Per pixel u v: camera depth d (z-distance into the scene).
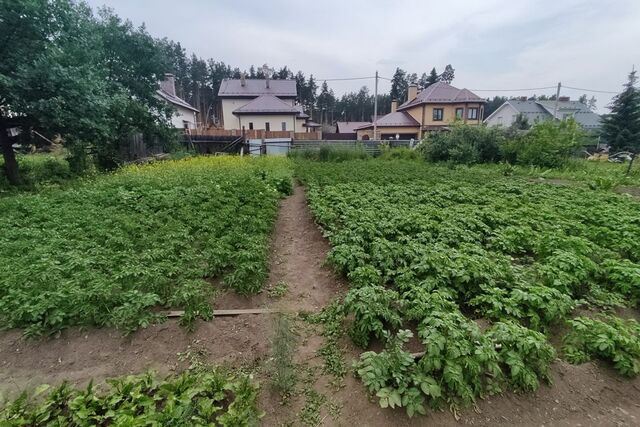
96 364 3.45
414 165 18.80
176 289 4.53
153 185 10.36
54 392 2.90
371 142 26.88
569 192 10.76
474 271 4.47
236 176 12.10
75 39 12.56
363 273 4.61
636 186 13.55
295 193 12.37
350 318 4.27
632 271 4.63
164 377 3.31
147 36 21.72
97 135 13.28
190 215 7.52
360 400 3.05
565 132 19.52
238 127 41.16
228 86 45.16
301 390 3.24
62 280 4.28
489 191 10.86
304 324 4.32
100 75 15.55
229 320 4.25
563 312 3.90
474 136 21.12
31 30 10.87
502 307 3.97
